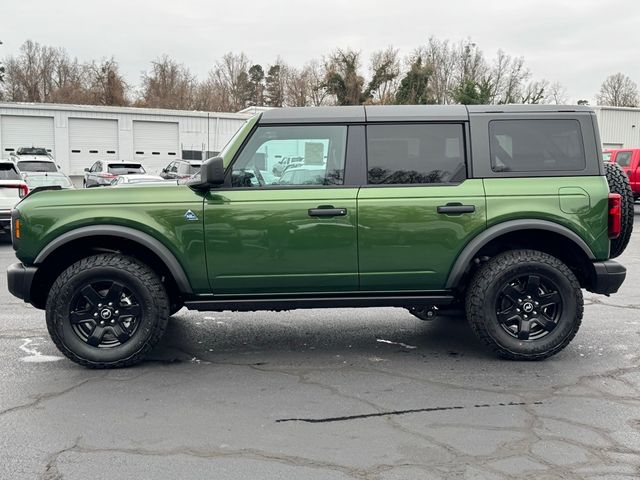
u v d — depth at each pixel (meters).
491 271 5.02
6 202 12.28
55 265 5.21
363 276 5.00
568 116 5.07
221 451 3.51
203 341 5.82
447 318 6.71
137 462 3.37
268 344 5.73
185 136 37.34
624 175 5.49
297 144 4.99
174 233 4.86
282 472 3.26
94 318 4.93
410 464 3.34
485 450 3.51
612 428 3.82
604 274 5.04
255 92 79.00
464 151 5.04
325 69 47.91
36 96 71.81
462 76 57.62
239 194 4.91
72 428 3.82
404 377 4.79
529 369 4.97
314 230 4.91
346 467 3.31
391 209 4.92
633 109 40.59
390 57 46.50
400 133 5.02
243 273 4.94
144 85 70.31
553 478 3.19
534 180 5.02
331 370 4.98
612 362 5.15
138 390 4.50
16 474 3.24
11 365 5.07
